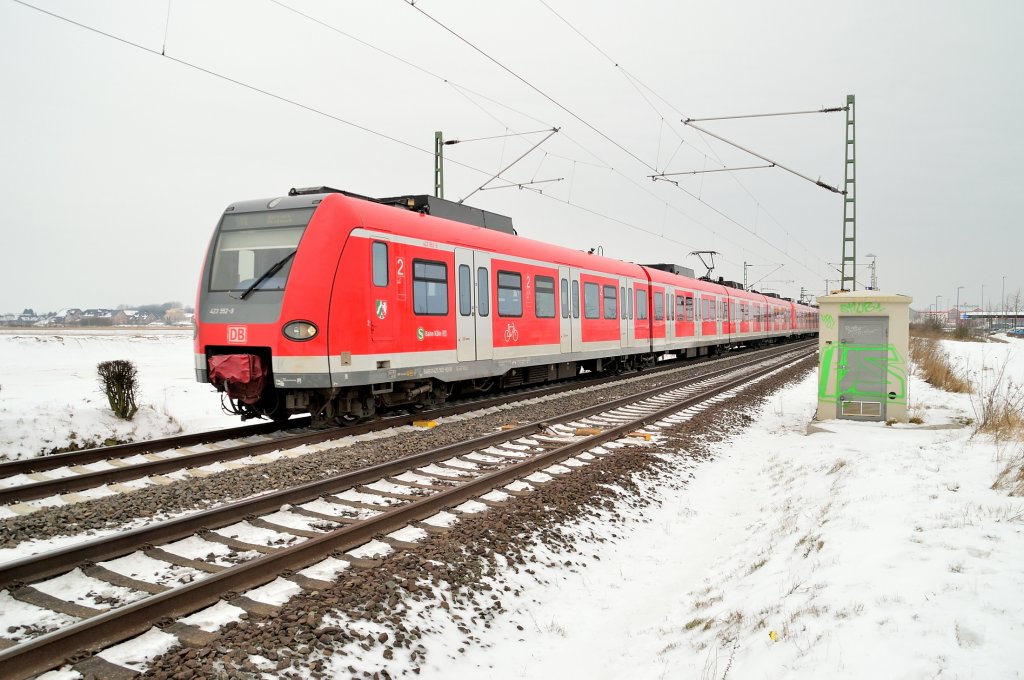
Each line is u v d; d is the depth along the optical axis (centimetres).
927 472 726
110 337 5138
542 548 622
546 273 1650
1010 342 6106
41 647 356
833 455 957
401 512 615
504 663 448
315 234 1003
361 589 467
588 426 1215
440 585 505
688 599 552
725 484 946
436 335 1224
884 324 1234
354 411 1109
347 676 382
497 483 766
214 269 1056
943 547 482
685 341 2816
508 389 1769
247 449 906
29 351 3759
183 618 417
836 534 551
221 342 1026
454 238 1290
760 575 538
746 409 1555
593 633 509
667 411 1359
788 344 5444
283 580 481
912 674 315
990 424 1022
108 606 445
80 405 1348
